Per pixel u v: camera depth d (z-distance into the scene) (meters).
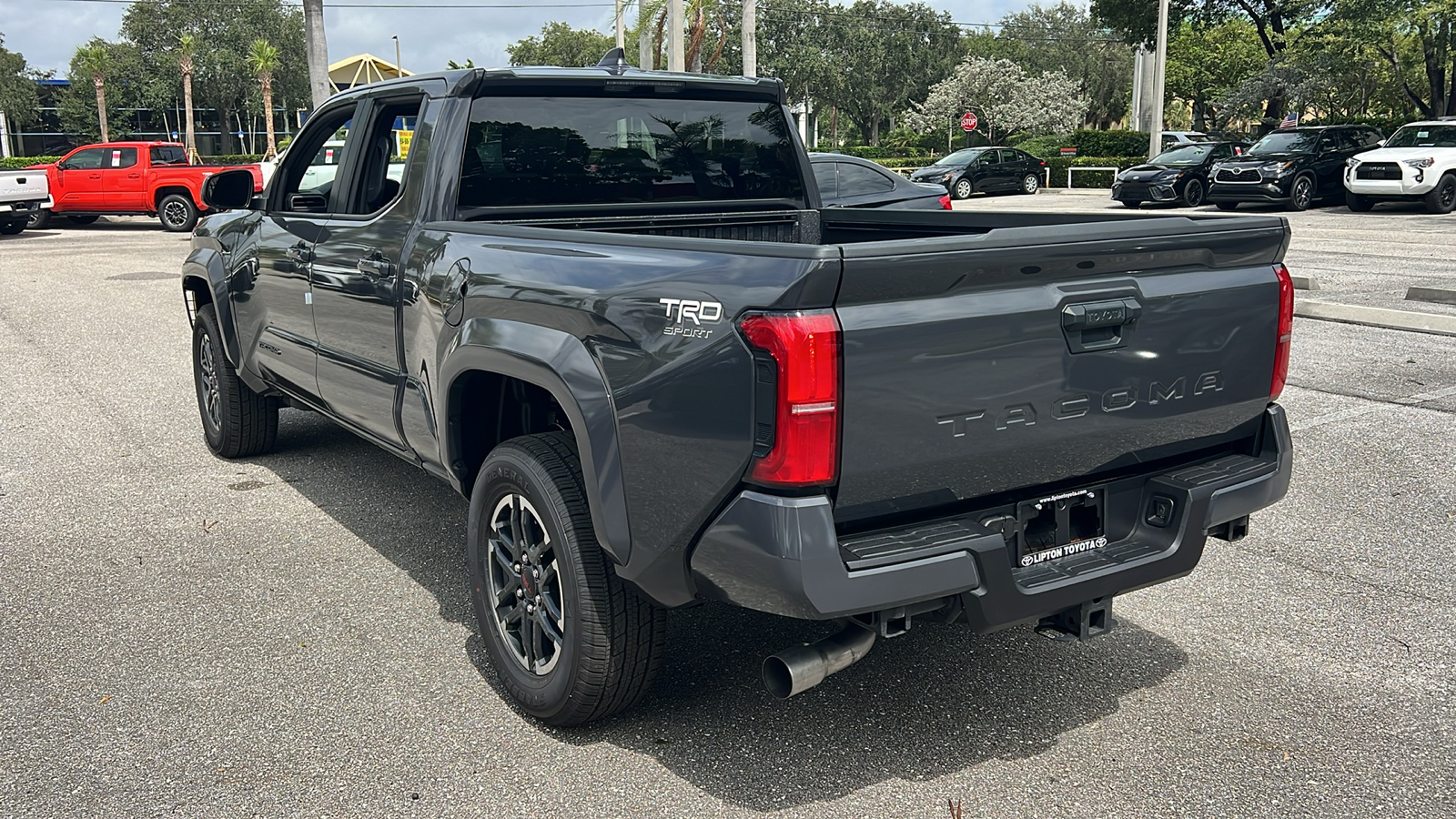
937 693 3.63
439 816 2.95
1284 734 3.37
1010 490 2.94
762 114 4.79
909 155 61.06
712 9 24.61
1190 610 4.30
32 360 9.51
